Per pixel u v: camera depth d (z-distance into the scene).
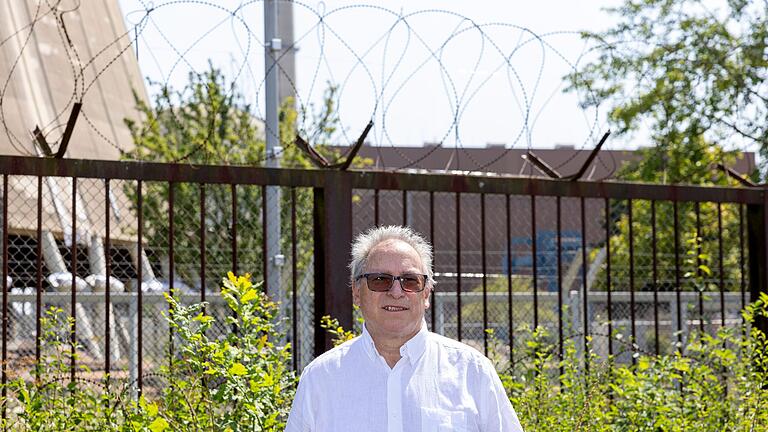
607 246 6.33
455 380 3.26
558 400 5.45
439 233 19.38
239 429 4.27
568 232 19.14
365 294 3.32
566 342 5.75
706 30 15.68
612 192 6.39
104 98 15.69
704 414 5.40
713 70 15.07
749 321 5.85
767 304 5.79
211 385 4.99
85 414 4.59
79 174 5.32
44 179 11.93
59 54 14.77
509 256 6.07
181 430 4.31
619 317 12.34
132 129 12.95
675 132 14.70
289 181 5.73
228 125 11.63
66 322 5.19
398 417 3.20
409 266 3.30
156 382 6.85
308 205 11.04
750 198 6.77
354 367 3.28
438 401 3.23
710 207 13.05
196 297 8.02
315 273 5.90
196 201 11.42
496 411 3.28
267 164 8.18
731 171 6.86
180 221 11.35
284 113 12.70
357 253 3.45
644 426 5.31
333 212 5.79
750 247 6.91
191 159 11.90
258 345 4.51
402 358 3.26
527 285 13.27
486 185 6.09
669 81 15.02
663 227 13.15
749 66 15.44
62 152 5.26
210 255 11.13
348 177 5.83
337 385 3.26
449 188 6.01
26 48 14.02
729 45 15.37
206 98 11.40
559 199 6.29
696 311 10.05
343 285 5.79
